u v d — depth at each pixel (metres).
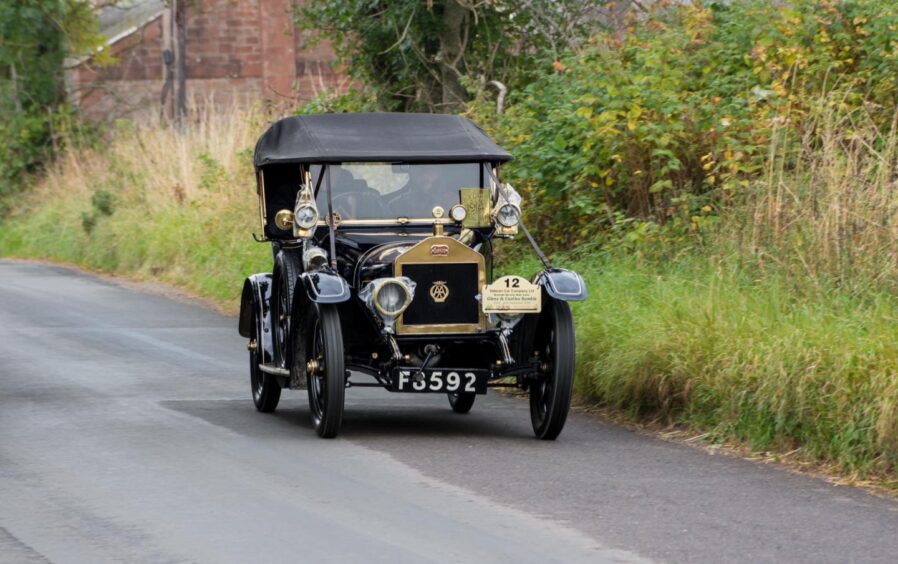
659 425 18.34
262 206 20.00
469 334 17.22
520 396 21.50
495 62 37.66
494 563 11.35
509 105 33.66
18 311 33.31
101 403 20.03
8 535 12.23
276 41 72.69
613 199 26.34
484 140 19.33
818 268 19.81
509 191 18.36
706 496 13.99
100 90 72.50
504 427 18.48
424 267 17.11
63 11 65.38
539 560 11.45
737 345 17.45
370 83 39.69
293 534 12.27
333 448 16.52
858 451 15.29
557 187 26.34
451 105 36.78
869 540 12.30
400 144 18.89
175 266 41.56
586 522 12.79
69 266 48.25
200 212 43.06
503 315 17.14
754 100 25.09
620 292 21.59
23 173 63.09
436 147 18.88
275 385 19.25
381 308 16.80
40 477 14.67
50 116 63.84
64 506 13.34
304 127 19.28
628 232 24.59
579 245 25.84
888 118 24.45
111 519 12.82
